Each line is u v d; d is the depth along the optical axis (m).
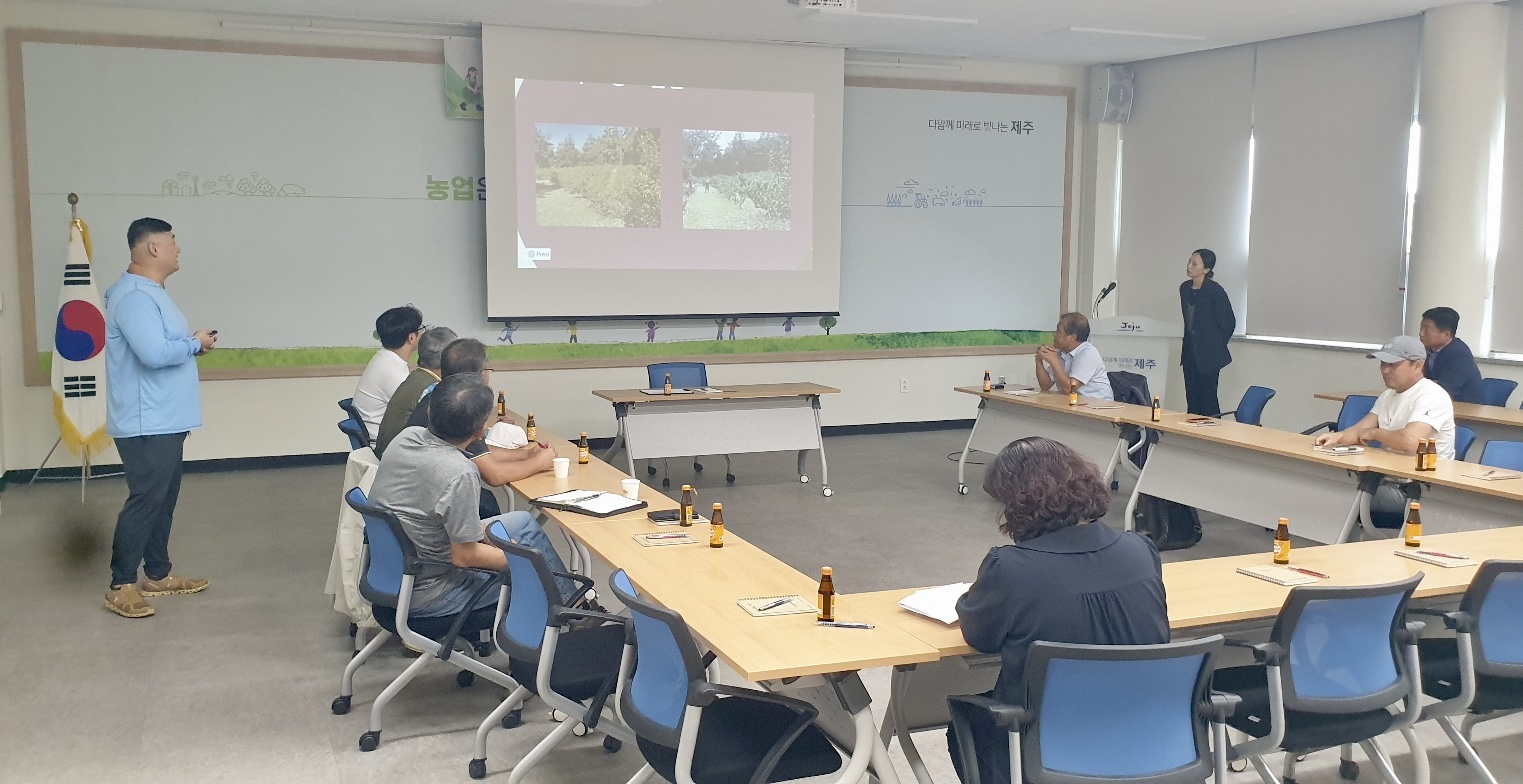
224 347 7.84
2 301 7.31
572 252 8.46
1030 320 10.12
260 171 7.81
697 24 7.98
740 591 2.81
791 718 2.57
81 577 5.25
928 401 9.88
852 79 9.27
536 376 8.62
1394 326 7.89
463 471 3.33
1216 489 5.36
